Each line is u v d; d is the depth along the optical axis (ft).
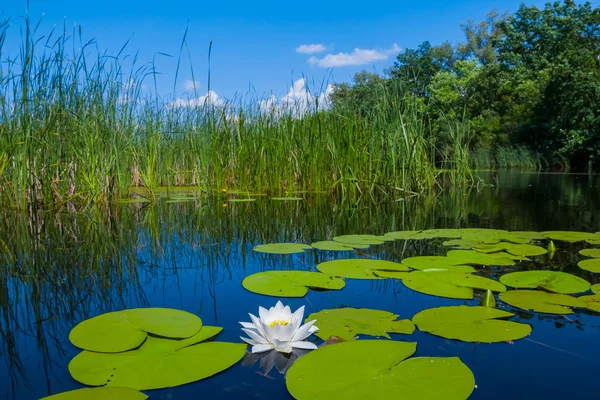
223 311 3.88
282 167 15.67
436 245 6.64
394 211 10.77
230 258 6.05
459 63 65.82
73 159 12.56
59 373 2.77
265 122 16.08
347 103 16.15
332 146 15.08
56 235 7.94
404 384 2.52
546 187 17.71
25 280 5.02
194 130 17.79
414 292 4.43
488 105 57.00
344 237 7.32
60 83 11.57
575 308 3.87
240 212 10.91
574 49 41.01
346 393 2.45
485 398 2.43
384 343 3.05
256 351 3.01
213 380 2.66
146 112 16.52
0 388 2.60
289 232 8.07
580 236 7.04
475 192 15.58
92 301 4.23
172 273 5.24
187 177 19.57
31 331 3.49
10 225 9.09
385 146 15.17
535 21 46.44
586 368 2.79
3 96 10.66
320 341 3.23
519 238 6.95
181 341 3.18
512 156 44.11
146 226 8.90
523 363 2.86
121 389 2.52
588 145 36.65
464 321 3.55
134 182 18.34
